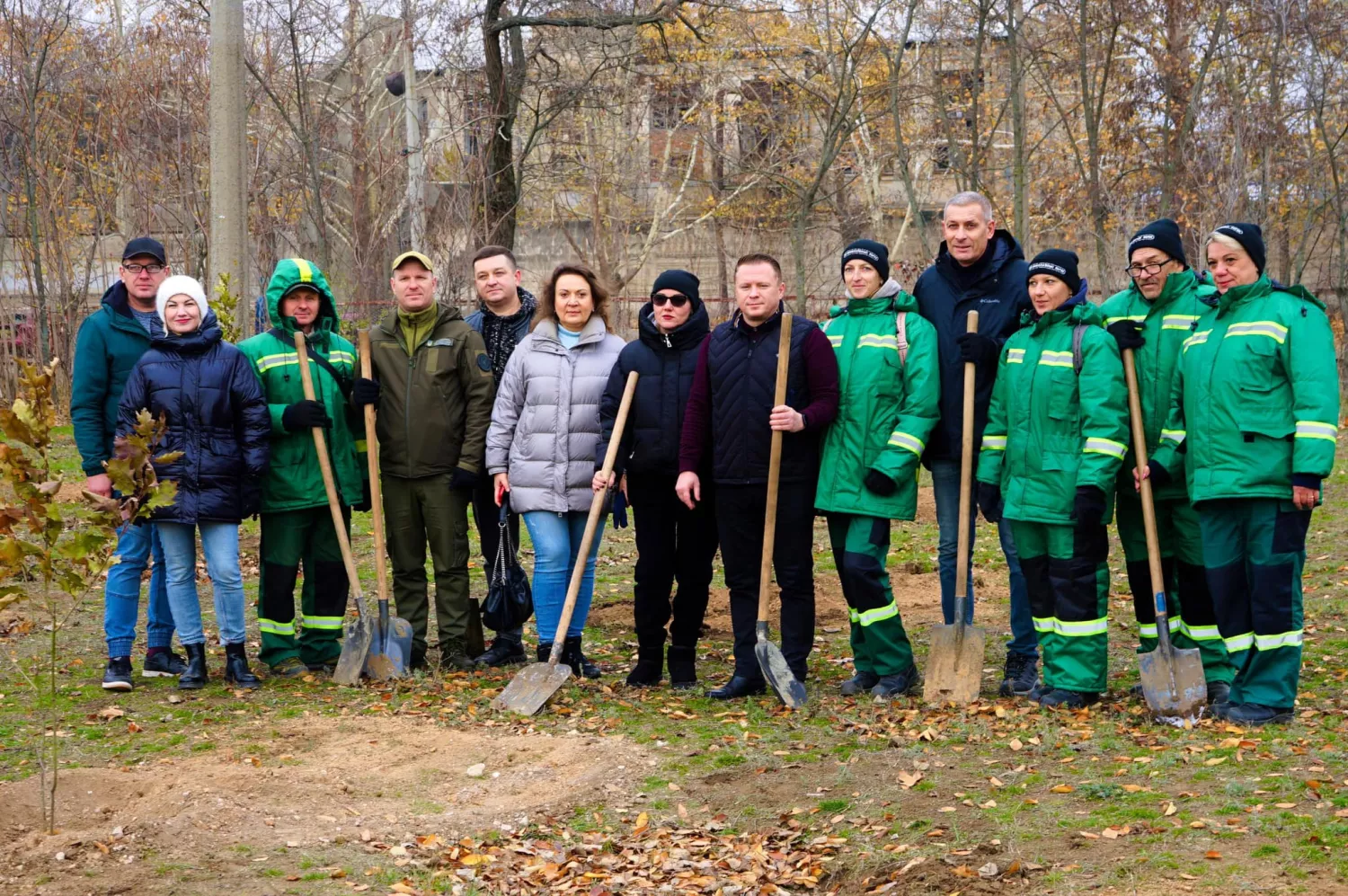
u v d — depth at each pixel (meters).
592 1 21.09
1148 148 27.12
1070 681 6.09
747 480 6.41
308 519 7.11
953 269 6.55
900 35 27.25
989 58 27.20
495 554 7.52
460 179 20.98
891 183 32.75
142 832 4.67
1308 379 5.48
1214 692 6.17
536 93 27.08
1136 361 6.20
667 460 6.62
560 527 6.97
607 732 5.94
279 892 4.25
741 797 5.04
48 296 22.06
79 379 6.83
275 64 22.91
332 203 24.47
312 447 6.99
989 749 5.46
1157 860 4.14
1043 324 6.11
